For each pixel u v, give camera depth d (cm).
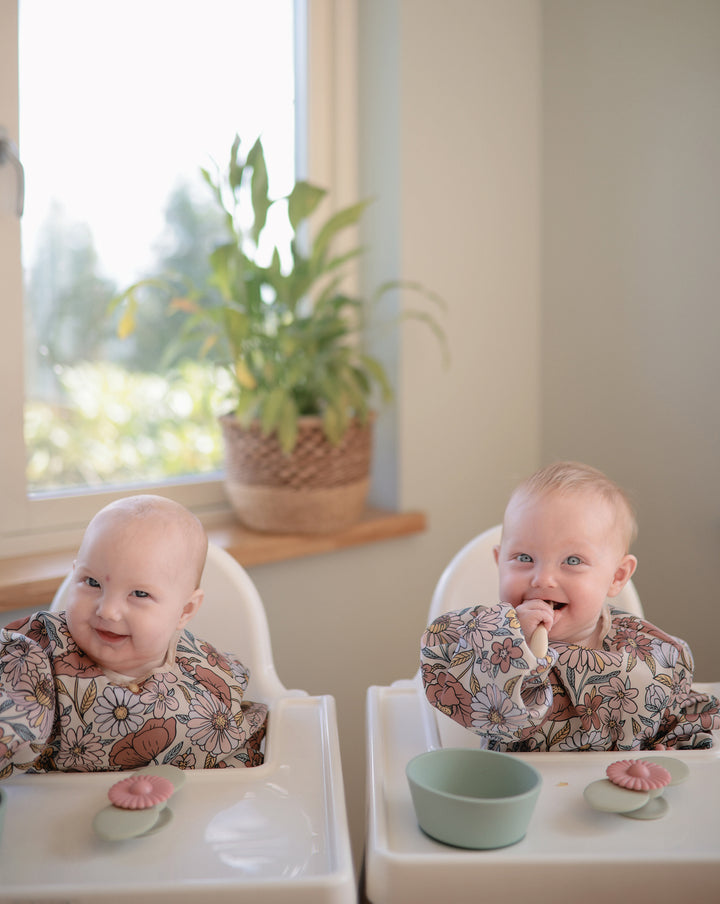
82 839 75
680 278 170
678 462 173
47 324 159
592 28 183
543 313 199
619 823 76
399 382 179
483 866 69
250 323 164
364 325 184
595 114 184
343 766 178
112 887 66
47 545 158
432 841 74
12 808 80
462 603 124
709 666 169
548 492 96
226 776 87
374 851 71
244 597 119
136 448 173
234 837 75
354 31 183
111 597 88
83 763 90
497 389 194
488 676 85
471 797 79
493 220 191
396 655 185
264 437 160
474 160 186
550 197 196
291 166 186
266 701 115
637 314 179
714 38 161
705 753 91
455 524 191
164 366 175
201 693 96
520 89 193
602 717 95
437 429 186
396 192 177
